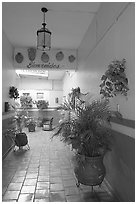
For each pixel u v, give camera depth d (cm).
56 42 501
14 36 459
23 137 471
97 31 326
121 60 214
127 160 198
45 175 300
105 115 232
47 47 329
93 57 355
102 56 293
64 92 974
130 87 190
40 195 233
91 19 363
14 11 335
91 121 232
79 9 324
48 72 905
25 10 332
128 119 195
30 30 421
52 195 234
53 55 566
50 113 1070
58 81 1138
